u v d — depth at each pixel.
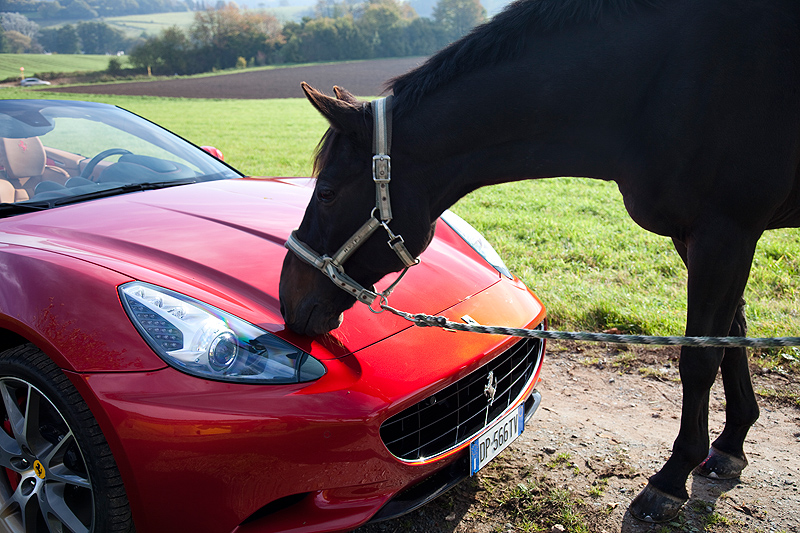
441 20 83.38
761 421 2.65
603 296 3.92
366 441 1.57
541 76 1.74
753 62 1.65
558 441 2.51
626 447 2.45
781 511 2.05
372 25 84.69
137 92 49.00
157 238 2.10
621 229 6.02
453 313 2.04
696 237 1.82
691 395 1.94
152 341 1.57
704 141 1.69
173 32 80.19
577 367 3.24
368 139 1.65
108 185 2.72
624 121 1.79
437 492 1.82
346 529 1.59
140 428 1.50
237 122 24.05
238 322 1.66
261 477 1.51
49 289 1.68
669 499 1.98
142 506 1.55
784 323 3.36
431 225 1.81
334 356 1.69
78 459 1.70
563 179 10.19
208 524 1.55
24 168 2.66
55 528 1.77
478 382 1.96
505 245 5.31
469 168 1.80
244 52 84.56
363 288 1.70
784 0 1.68
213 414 1.49
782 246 5.00
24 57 94.81
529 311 2.26
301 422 1.51
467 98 1.73
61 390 1.61
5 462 1.87
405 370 1.71
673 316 3.55
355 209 1.68
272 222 2.36
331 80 55.59
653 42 1.73
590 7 1.76
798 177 1.79
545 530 1.96
